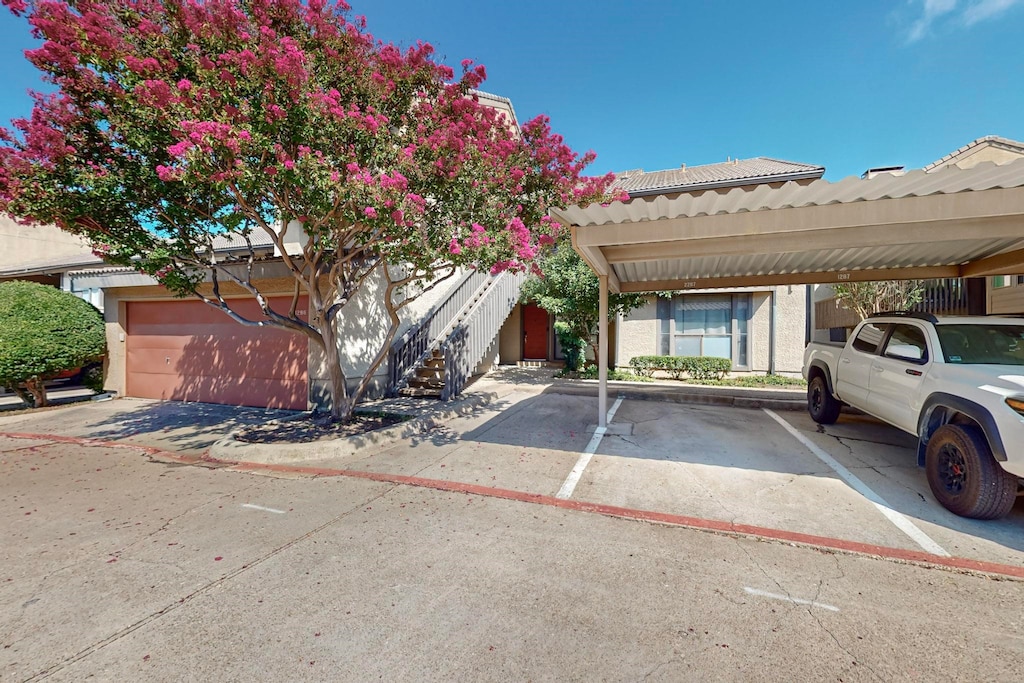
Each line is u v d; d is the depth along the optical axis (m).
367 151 4.80
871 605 2.45
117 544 3.19
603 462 5.07
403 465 5.03
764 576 2.75
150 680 1.91
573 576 2.74
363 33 5.08
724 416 7.56
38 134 4.47
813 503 3.88
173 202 5.27
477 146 5.04
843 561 2.93
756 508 3.78
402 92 5.38
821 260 6.61
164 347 9.66
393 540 3.24
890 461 5.05
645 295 11.22
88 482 4.57
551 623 2.28
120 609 2.42
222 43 4.39
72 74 4.39
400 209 4.36
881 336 5.46
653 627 2.25
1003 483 3.34
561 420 7.26
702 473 4.68
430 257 4.93
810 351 7.29
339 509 3.81
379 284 8.97
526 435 6.33
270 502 3.98
